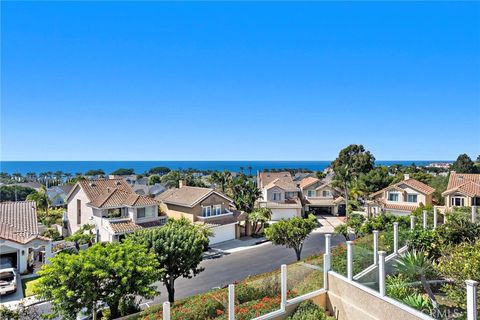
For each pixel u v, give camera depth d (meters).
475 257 11.14
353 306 12.73
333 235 45.31
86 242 34.22
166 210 45.38
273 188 57.59
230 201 45.56
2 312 14.88
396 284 12.34
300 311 12.98
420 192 44.91
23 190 81.88
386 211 45.69
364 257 13.66
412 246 15.65
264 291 13.52
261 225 46.97
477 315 9.65
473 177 41.84
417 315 10.26
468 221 17.39
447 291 11.32
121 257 14.97
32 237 28.81
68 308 13.94
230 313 11.85
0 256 28.84
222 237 42.62
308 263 14.17
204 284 26.44
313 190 62.56
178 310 12.11
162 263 18.52
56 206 63.75
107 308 17.94
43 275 14.12
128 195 38.88
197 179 99.75
